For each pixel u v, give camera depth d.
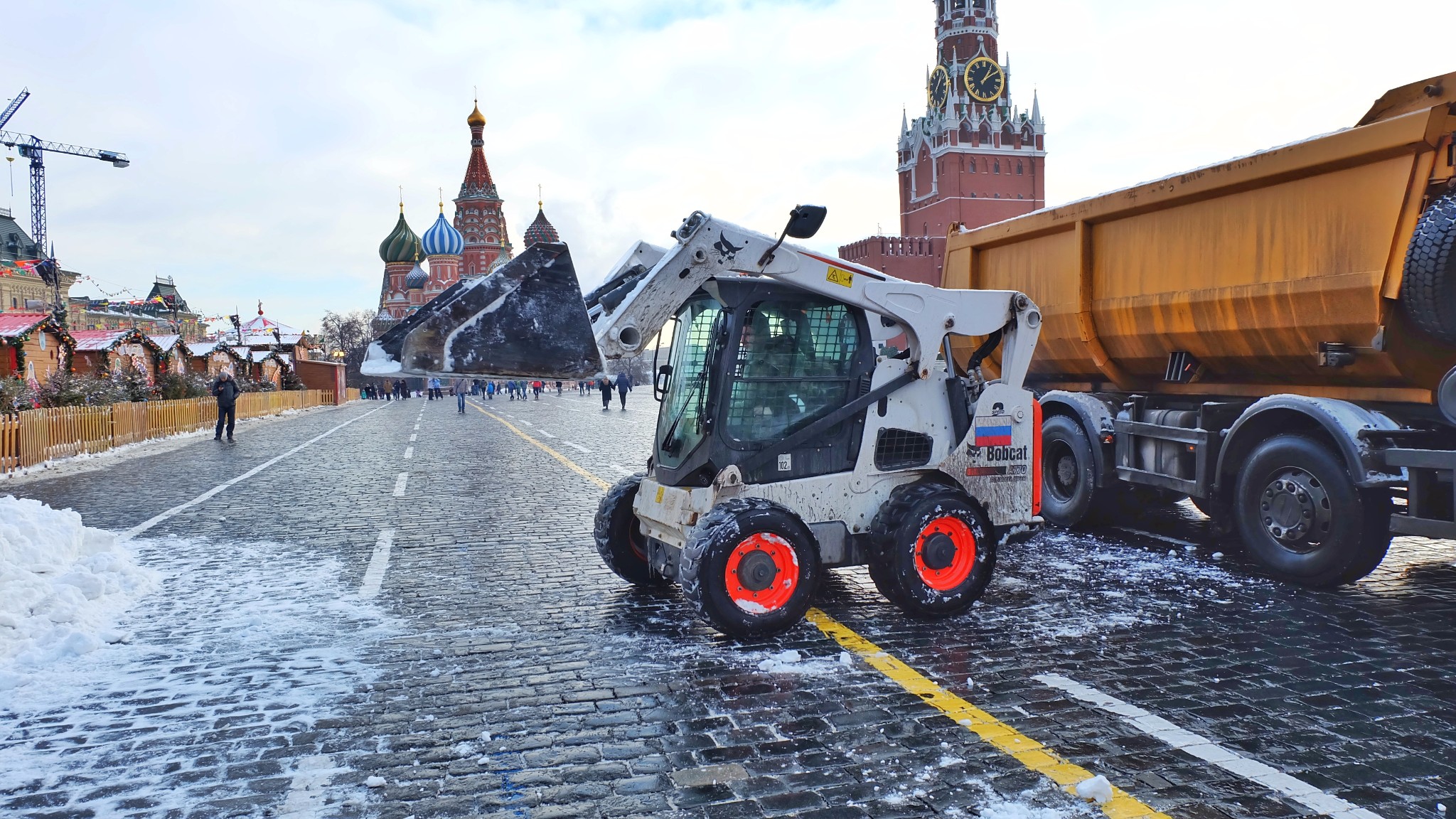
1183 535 8.45
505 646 5.34
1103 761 3.65
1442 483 5.54
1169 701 4.29
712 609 5.17
